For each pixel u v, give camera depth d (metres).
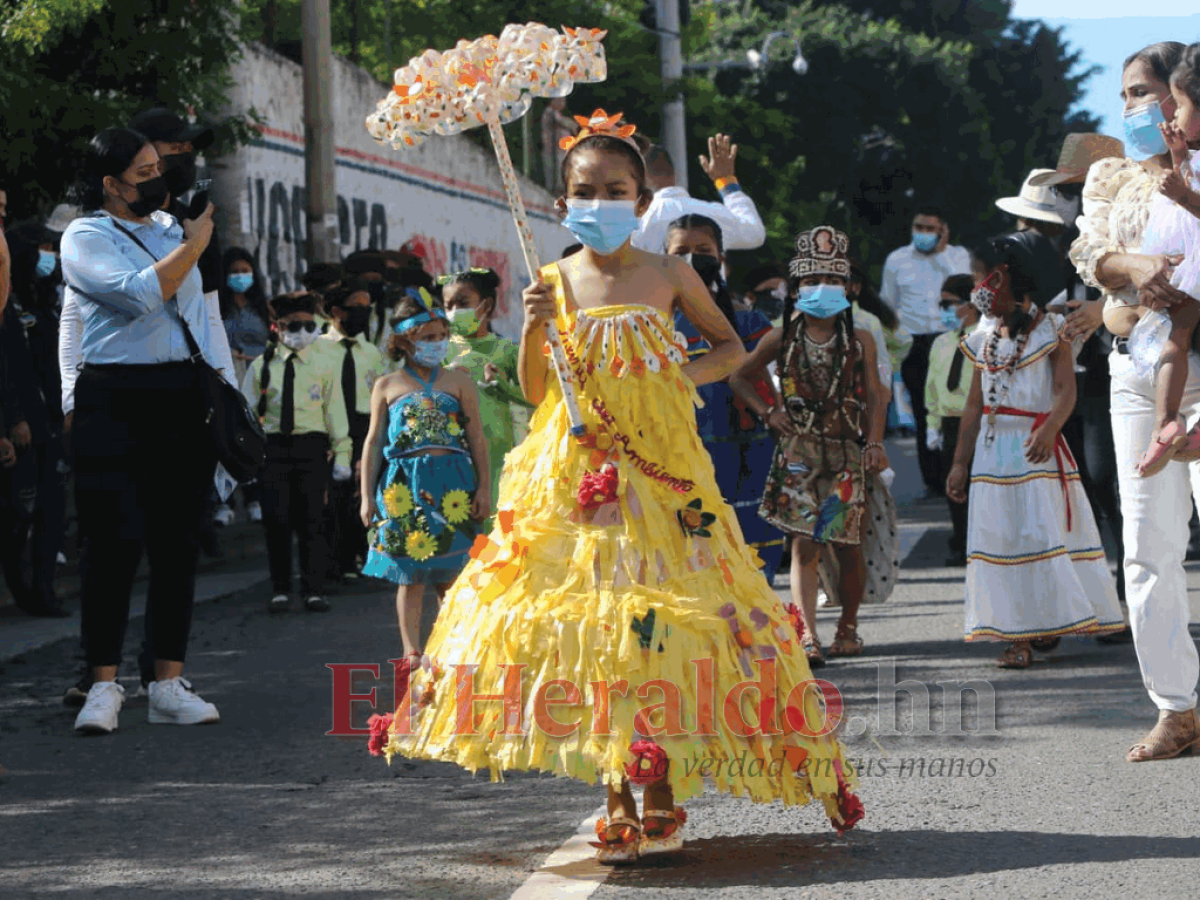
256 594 15.30
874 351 10.76
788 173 59.66
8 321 13.18
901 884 5.90
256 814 7.31
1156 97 7.40
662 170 12.16
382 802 7.46
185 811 7.39
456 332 12.00
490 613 6.09
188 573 9.55
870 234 63.44
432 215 32.44
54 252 14.42
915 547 16.73
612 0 47.00
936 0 72.94
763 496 10.69
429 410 10.52
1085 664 10.34
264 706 9.91
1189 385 7.32
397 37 39.56
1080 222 7.67
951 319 15.89
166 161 9.44
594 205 6.24
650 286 6.41
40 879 6.38
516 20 42.47
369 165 28.81
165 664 9.49
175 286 9.21
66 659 11.91
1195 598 12.44
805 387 10.59
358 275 15.55
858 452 10.64
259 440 9.66
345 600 14.78
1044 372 10.24
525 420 12.27
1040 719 8.71
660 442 6.26
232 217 23.30
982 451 10.33
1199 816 6.67
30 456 13.48
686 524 6.18
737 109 54.69
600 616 5.95
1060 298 11.14
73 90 16.14
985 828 6.62
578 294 6.38
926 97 62.69
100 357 9.40
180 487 9.52
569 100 45.69
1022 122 70.31
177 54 16.95
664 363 6.30
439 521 10.43
